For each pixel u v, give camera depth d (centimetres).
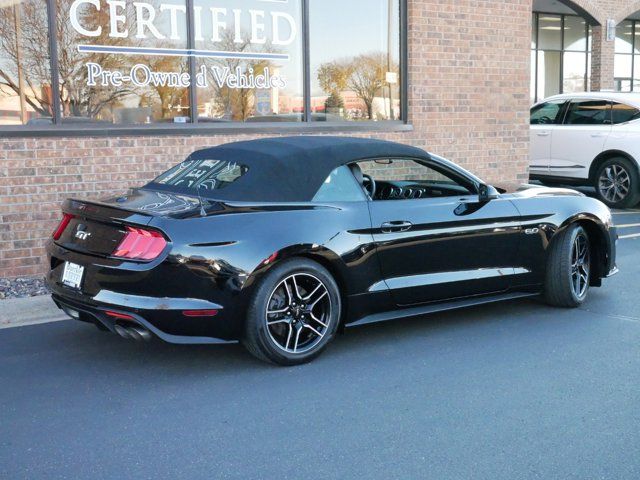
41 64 734
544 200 605
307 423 395
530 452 359
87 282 460
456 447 365
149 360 499
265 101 874
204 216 454
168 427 391
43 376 469
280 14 873
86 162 744
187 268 440
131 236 444
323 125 898
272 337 472
